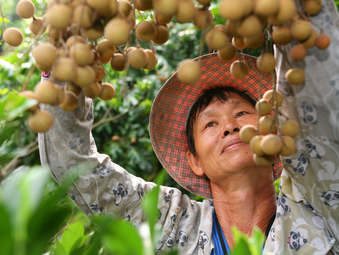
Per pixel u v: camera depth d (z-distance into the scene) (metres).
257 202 1.14
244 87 1.27
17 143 2.14
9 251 0.32
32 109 0.55
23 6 0.68
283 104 0.78
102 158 1.19
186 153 1.41
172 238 1.13
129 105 2.47
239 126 1.14
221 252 1.12
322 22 0.69
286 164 0.90
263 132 0.62
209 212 1.21
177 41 3.00
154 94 2.66
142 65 0.66
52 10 0.53
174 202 1.23
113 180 1.18
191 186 1.40
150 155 2.85
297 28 0.58
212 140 1.14
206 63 1.23
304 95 0.75
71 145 1.07
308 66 0.72
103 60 0.69
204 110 1.20
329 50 0.69
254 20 0.54
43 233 0.34
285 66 0.75
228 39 0.61
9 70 2.15
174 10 0.55
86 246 0.47
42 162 1.09
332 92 0.72
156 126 1.39
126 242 0.36
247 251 0.37
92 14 0.55
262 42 0.63
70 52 0.55
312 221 0.96
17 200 0.33
